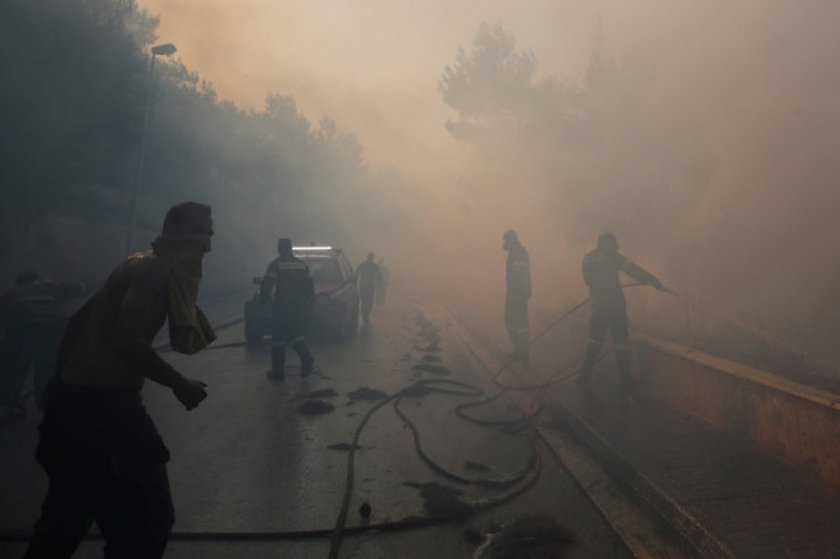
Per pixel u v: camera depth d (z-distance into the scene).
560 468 4.25
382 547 3.04
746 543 2.83
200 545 3.03
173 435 5.00
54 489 1.90
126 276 2.01
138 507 1.99
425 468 4.23
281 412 5.80
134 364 1.86
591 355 6.52
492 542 3.07
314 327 10.63
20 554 2.91
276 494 3.73
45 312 5.40
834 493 3.43
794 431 3.93
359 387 6.99
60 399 1.92
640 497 3.48
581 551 2.96
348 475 3.99
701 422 4.99
